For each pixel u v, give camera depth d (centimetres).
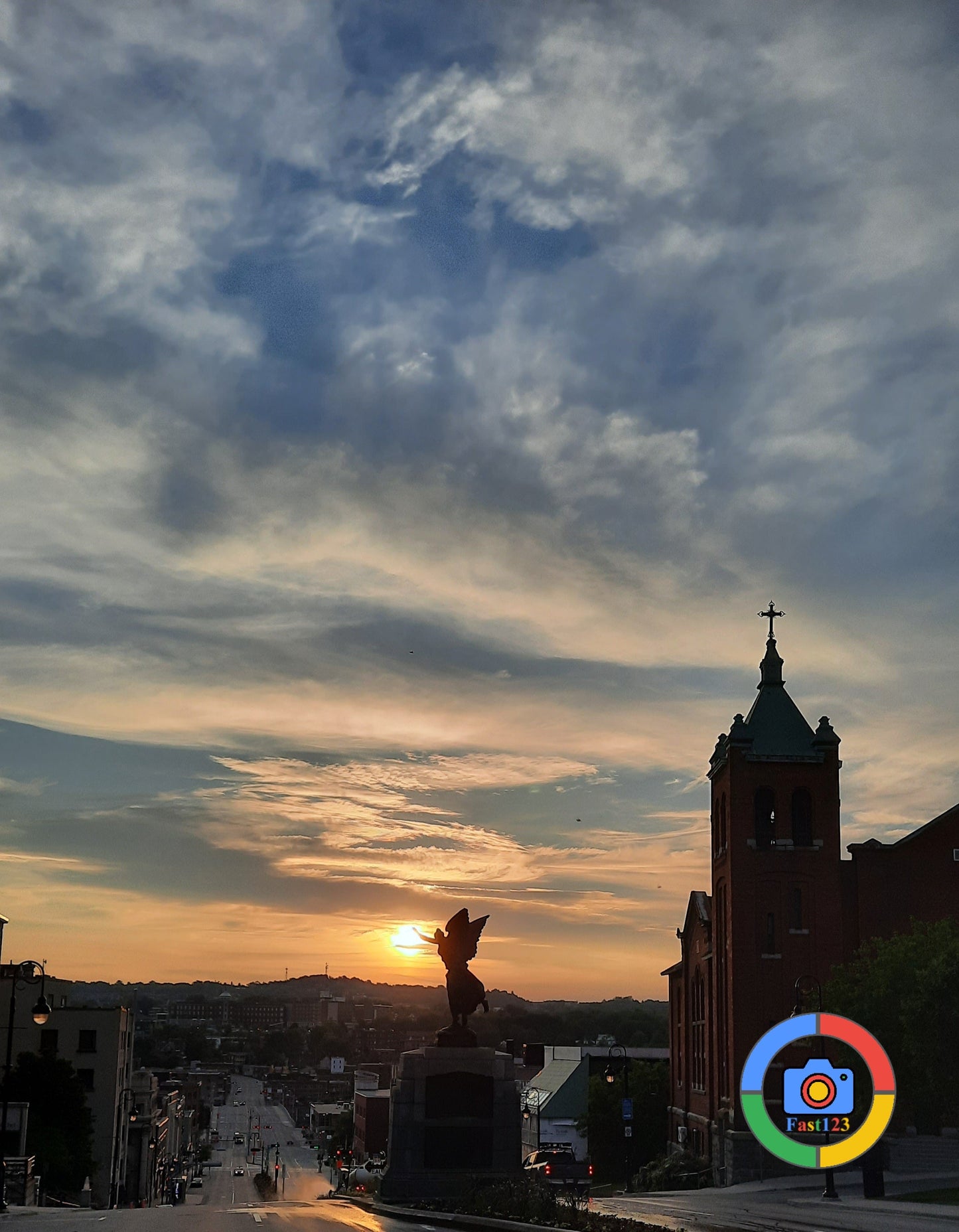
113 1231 3006
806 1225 3186
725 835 7919
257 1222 3375
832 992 6088
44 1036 9319
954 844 7719
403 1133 5147
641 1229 3005
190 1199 14550
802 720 7944
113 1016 9444
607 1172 9894
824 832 7681
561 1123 10925
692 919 8831
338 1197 5981
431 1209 4034
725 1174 7262
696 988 8669
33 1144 7269
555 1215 3338
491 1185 4462
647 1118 9888
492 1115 5200
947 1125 6506
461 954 5628
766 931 7538
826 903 7569
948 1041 4903
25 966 4325
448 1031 5469
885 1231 2983
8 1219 3597
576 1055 11969
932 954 5619
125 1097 10188
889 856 7719
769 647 8188
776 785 7744
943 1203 4272
